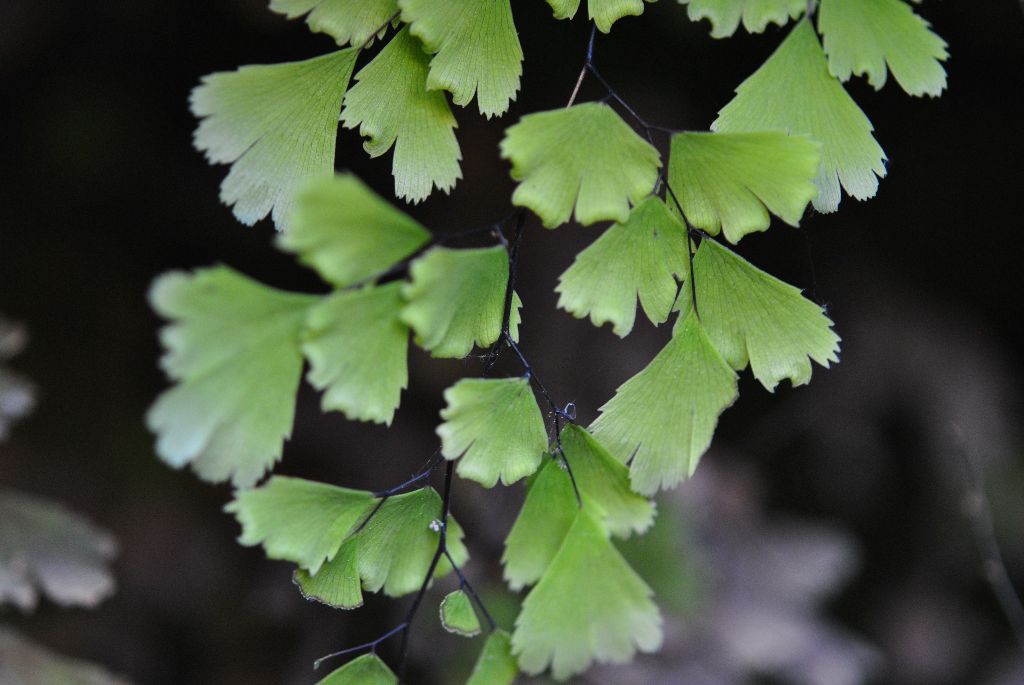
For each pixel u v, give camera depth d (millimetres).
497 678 262
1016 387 874
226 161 262
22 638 425
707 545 743
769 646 686
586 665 261
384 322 243
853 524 883
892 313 846
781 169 257
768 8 265
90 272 824
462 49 260
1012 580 854
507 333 253
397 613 654
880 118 733
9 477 755
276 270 819
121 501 787
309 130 264
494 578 588
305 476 760
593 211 254
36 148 767
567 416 262
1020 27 629
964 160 765
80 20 703
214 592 774
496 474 254
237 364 239
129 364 836
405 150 266
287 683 721
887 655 867
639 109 618
